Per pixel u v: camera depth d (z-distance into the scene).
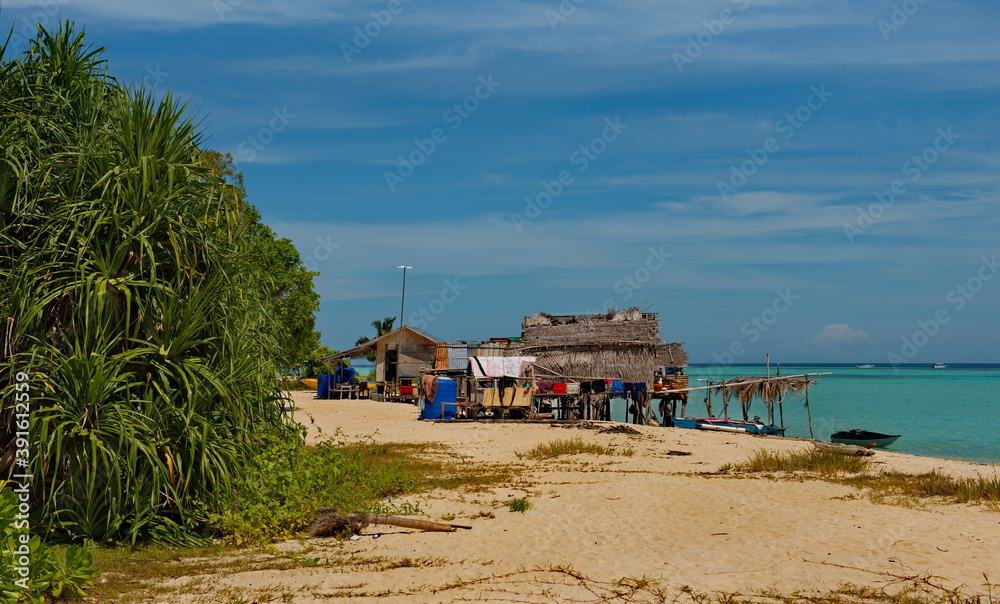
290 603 6.82
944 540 9.45
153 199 9.40
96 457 8.15
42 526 8.35
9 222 9.20
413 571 8.11
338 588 7.35
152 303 9.23
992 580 7.58
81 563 6.75
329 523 10.03
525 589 7.34
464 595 7.11
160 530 8.90
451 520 11.26
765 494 13.27
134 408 8.98
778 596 7.08
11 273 8.71
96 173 9.46
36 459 8.17
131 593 7.00
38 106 9.66
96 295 8.52
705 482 14.82
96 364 8.37
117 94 10.67
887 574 7.84
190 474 8.88
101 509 8.56
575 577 7.83
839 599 6.97
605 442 23.55
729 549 9.09
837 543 9.34
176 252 9.14
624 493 13.46
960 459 29.08
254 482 9.73
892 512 11.45
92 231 8.78
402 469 16.34
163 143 9.92
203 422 9.02
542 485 14.61
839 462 17.22
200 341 9.57
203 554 8.65
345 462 13.41
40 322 8.72
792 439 26.05
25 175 8.87
